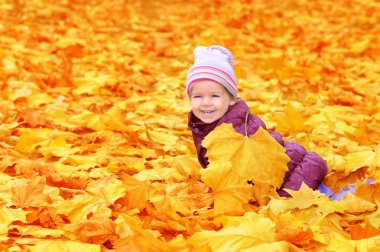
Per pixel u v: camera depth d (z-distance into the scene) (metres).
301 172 3.76
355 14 12.91
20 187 3.56
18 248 2.98
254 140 3.55
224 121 3.73
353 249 2.84
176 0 15.28
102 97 6.57
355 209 3.37
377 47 9.33
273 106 6.30
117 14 12.70
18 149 4.68
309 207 3.36
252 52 9.52
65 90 6.69
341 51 9.37
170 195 3.62
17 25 10.39
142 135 5.00
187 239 3.05
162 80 7.36
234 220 3.16
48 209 3.34
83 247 2.94
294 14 13.30
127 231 3.08
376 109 6.01
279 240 2.94
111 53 8.83
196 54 3.81
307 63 8.38
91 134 4.99
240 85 7.05
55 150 4.58
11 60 7.63
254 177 3.50
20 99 6.08
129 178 3.44
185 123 5.67
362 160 4.11
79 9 13.16
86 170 4.29
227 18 12.70
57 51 8.85
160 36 10.41
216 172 3.43
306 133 5.25
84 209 3.36
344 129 5.35
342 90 6.75
